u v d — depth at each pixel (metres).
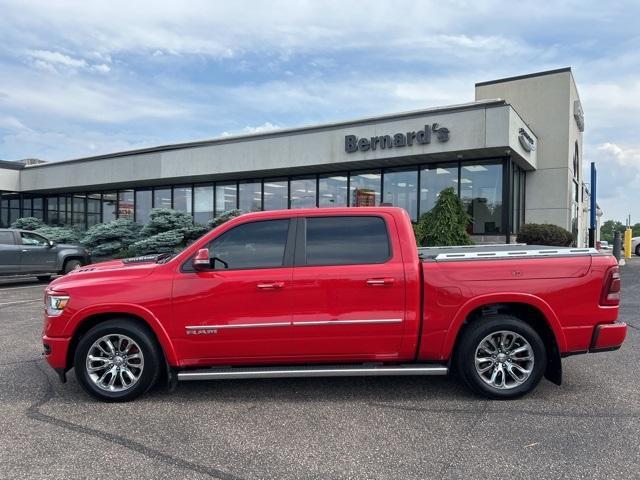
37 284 15.12
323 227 4.88
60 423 4.21
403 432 3.98
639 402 4.62
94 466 3.43
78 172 22.83
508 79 18.84
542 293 4.64
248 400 4.77
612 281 4.67
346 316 4.66
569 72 17.81
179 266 4.77
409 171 16.41
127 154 21.05
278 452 3.64
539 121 18.31
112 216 24.05
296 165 16.88
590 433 3.92
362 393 4.94
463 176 15.50
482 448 3.67
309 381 5.34
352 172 17.44
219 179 19.97
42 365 5.96
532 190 18.39
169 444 3.79
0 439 3.89
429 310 4.66
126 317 4.83
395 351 4.73
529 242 14.66
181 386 5.21
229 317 4.66
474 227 15.31
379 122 15.31
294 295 4.66
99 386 4.73
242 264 4.78
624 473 3.28
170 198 21.91
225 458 3.56
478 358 4.72
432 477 3.26
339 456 3.57
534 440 3.80
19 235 14.31
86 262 15.98
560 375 4.67
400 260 4.73
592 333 4.66
